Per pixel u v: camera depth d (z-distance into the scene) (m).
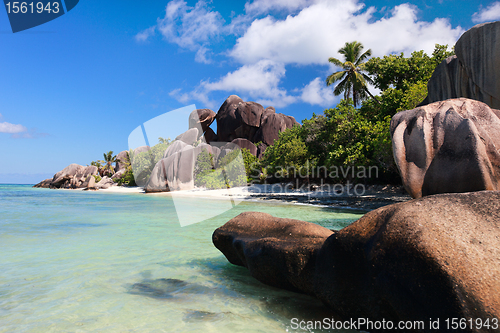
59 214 10.54
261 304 2.83
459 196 2.22
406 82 21.67
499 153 6.01
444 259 1.81
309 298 2.93
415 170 6.79
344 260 2.37
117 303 2.85
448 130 6.66
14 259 4.39
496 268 1.76
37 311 2.64
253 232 3.74
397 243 2.03
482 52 11.16
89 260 4.38
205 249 5.13
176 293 3.12
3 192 35.44
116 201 18.64
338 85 30.11
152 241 5.80
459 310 1.66
